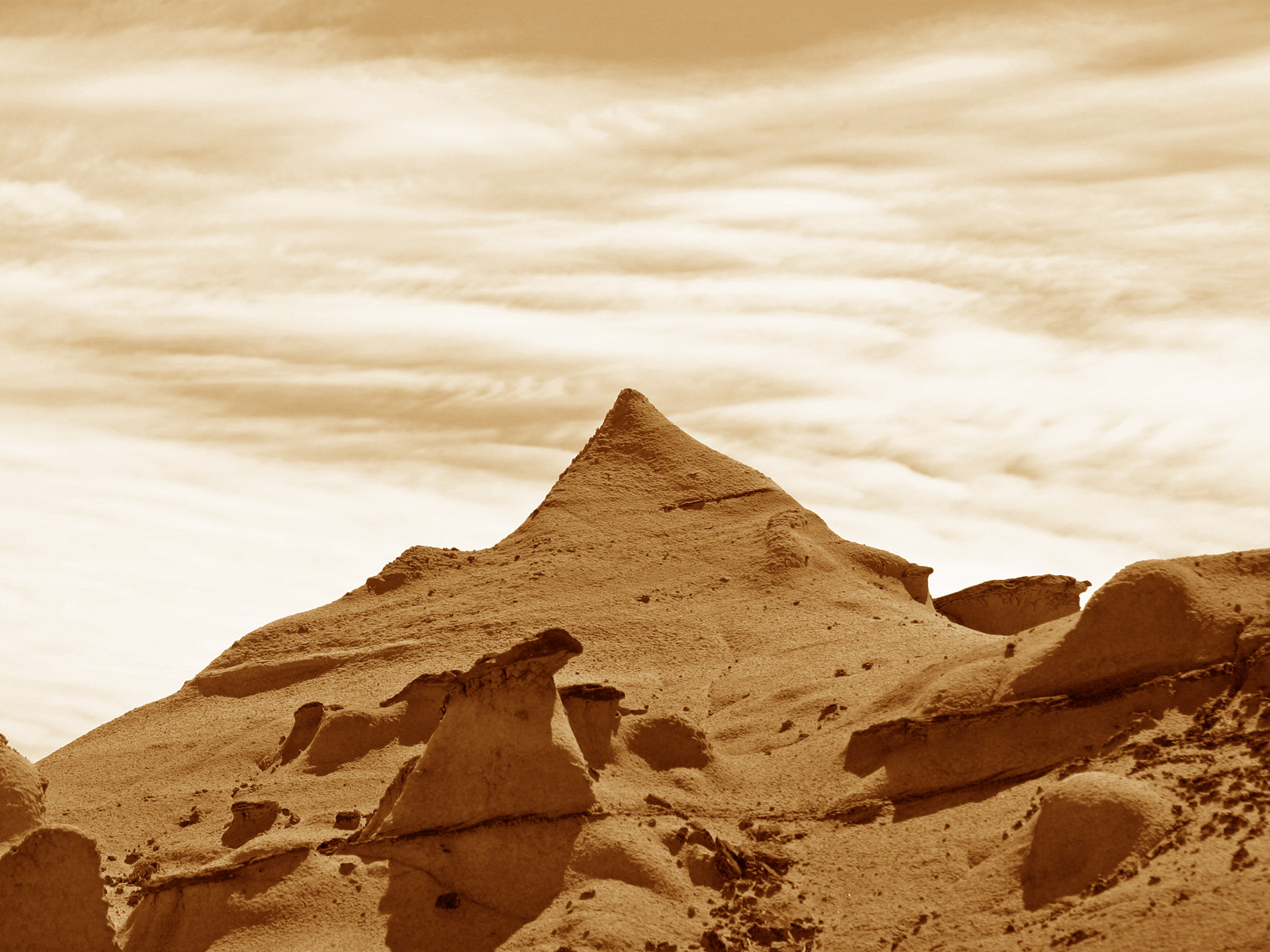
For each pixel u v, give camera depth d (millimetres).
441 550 102438
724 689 78438
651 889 60438
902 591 91812
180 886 61312
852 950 56781
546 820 62781
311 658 92000
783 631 84000
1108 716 64125
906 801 64438
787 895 60562
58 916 59281
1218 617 65875
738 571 92125
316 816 70938
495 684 64938
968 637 78562
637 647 84875
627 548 97000
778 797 66938
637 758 68500
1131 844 56188
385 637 92812
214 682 93250
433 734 66562
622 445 106812
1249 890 51625
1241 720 62031
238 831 71250
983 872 58375
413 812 63531
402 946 59312
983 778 64000
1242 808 56188
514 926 59906
